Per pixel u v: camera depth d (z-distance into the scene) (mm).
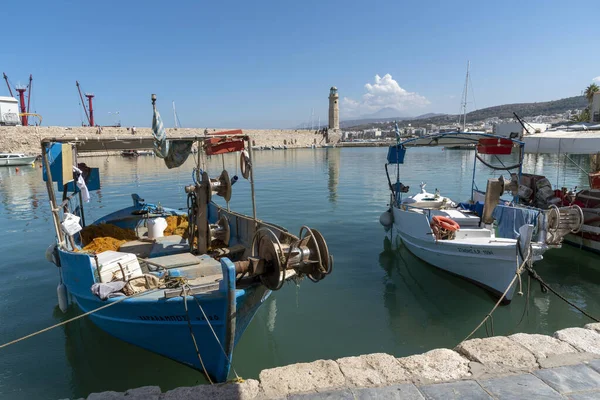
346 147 115312
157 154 7223
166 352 5949
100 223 9859
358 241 13156
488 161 45531
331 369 4336
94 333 7195
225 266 4832
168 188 26906
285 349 6680
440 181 28953
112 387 5762
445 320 7738
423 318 7816
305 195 23234
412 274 10156
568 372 4141
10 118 65438
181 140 7527
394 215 12789
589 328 5113
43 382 5832
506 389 3893
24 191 26422
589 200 11562
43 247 13031
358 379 4129
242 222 8430
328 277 9969
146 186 27969
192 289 5270
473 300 8680
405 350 6637
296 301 8562
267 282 5316
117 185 28609
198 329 5316
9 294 9086
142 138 7500
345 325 7504
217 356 5414
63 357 6488
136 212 11219
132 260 6297
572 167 34000
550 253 11727
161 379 5984
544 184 12625
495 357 4465
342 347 6730
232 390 4016
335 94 122000
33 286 9570
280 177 33469
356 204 20047
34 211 19500
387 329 7363
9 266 11102
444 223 9562
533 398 3750
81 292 6332
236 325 5430
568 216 9102
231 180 8227
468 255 8945
